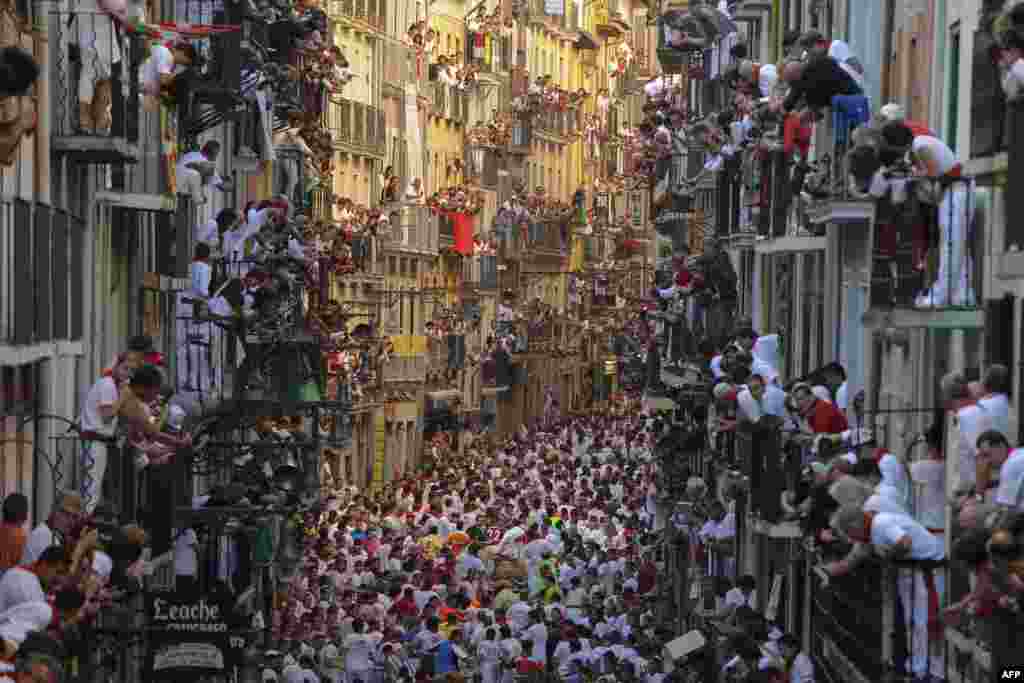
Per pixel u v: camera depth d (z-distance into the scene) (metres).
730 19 74.56
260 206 62.47
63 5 41.12
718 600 59.34
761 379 47.22
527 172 183.50
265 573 61.62
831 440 39.47
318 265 81.69
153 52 45.72
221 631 43.03
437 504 88.19
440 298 148.38
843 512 32.84
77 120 41.19
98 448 42.41
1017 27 27.11
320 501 76.75
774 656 44.69
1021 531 25.62
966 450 29.08
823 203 43.19
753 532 58.19
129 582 36.72
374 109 130.88
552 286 188.50
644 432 138.62
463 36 160.25
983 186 32.88
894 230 34.84
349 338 100.25
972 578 30.97
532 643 62.91
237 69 56.91
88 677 38.88
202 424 58.31
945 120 38.56
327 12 119.62
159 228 54.06
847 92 42.09
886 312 34.25
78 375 44.94
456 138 155.88
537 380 180.88
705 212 86.69
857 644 35.53
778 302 59.44
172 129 55.66
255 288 62.56
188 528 47.66
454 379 149.75
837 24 50.81
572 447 146.12
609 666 61.25
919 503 35.78
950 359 36.22
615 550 77.25
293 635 63.22
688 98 96.62
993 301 31.08
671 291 82.31
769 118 51.19
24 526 37.06
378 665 62.19
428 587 70.94
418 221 139.50
